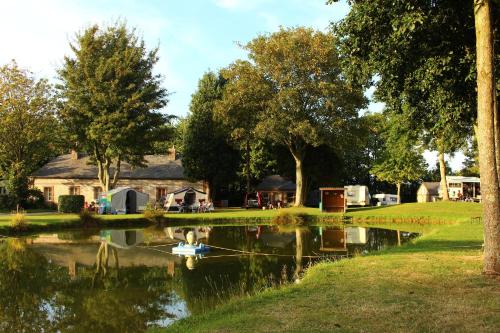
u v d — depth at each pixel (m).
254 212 42.50
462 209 38.81
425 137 43.00
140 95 39.28
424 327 6.69
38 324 9.70
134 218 33.78
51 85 45.94
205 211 44.91
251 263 16.78
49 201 50.81
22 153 45.78
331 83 40.31
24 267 16.16
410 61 13.73
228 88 43.00
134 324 9.64
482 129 10.39
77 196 41.59
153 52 42.12
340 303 8.16
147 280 13.85
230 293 11.77
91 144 42.12
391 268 11.20
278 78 41.12
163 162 56.88
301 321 7.12
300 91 41.28
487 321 6.90
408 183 82.12
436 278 9.96
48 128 45.16
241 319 7.37
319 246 21.69
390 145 51.09
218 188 59.16
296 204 45.56
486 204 10.36
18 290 12.64
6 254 19.27
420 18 11.59
